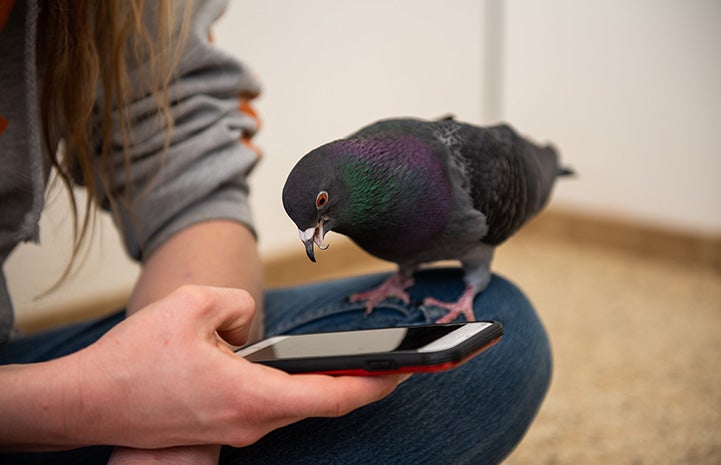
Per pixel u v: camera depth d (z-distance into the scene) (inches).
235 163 35.8
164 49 33.3
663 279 87.7
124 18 33.0
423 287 38.6
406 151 34.1
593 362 66.9
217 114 36.6
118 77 33.0
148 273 33.4
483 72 109.7
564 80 101.6
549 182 46.5
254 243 35.7
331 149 32.4
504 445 32.9
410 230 35.0
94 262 74.9
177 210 34.5
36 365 23.6
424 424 29.7
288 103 89.4
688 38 88.2
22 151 30.9
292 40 87.9
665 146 93.1
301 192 30.8
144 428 23.6
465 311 35.7
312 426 28.7
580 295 83.3
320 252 96.3
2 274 33.3
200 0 37.4
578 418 57.9
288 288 41.9
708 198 90.2
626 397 60.7
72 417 23.1
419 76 102.0
